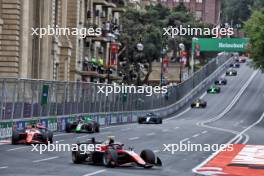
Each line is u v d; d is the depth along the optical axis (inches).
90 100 5418.3
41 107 4207.7
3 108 3587.6
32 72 6028.5
